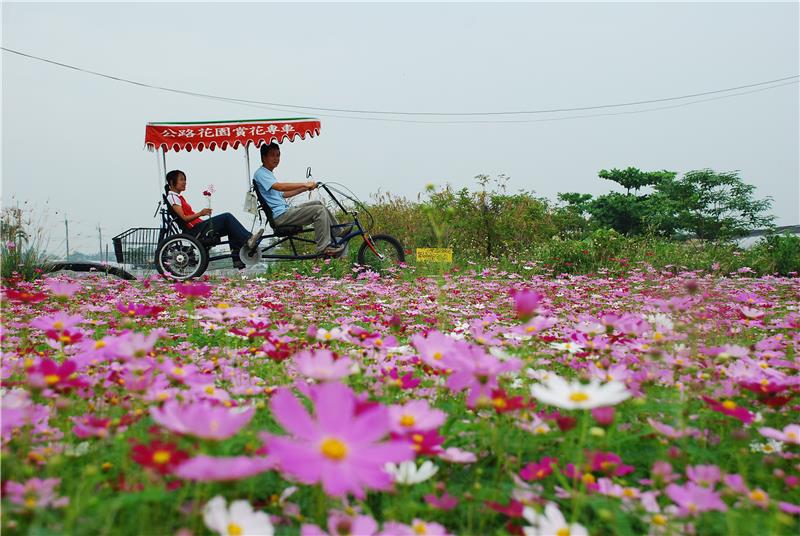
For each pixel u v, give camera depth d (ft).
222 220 26.66
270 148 26.32
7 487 3.78
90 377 6.15
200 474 2.95
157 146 25.85
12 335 10.00
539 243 42.88
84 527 3.43
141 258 27.91
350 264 31.40
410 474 4.11
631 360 7.11
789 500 4.66
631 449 5.57
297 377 6.61
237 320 9.48
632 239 39.50
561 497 4.33
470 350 4.76
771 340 8.32
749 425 5.71
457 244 42.93
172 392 5.21
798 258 38.75
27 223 25.48
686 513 3.89
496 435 4.95
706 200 144.25
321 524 3.86
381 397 6.30
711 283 19.93
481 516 4.23
